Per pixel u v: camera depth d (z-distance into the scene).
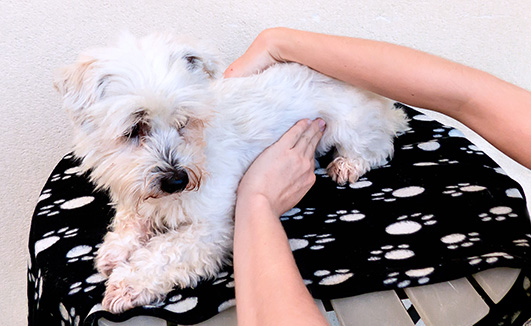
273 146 1.08
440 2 1.56
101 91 0.95
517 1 1.54
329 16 1.59
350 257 0.87
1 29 1.41
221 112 1.13
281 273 0.69
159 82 0.94
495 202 0.98
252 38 1.60
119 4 1.47
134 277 0.88
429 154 1.25
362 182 1.18
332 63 1.14
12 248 1.70
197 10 1.53
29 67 1.47
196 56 1.05
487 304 0.77
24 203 1.65
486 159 1.17
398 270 0.82
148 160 0.97
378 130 1.29
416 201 1.03
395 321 0.76
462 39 1.62
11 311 1.79
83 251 0.97
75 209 1.11
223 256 1.05
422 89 0.96
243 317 0.66
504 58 1.65
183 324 0.78
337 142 1.29
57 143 1.60
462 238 0.88
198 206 1.04
